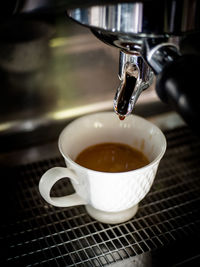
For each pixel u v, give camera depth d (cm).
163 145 29
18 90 42
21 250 29
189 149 39
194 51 31
